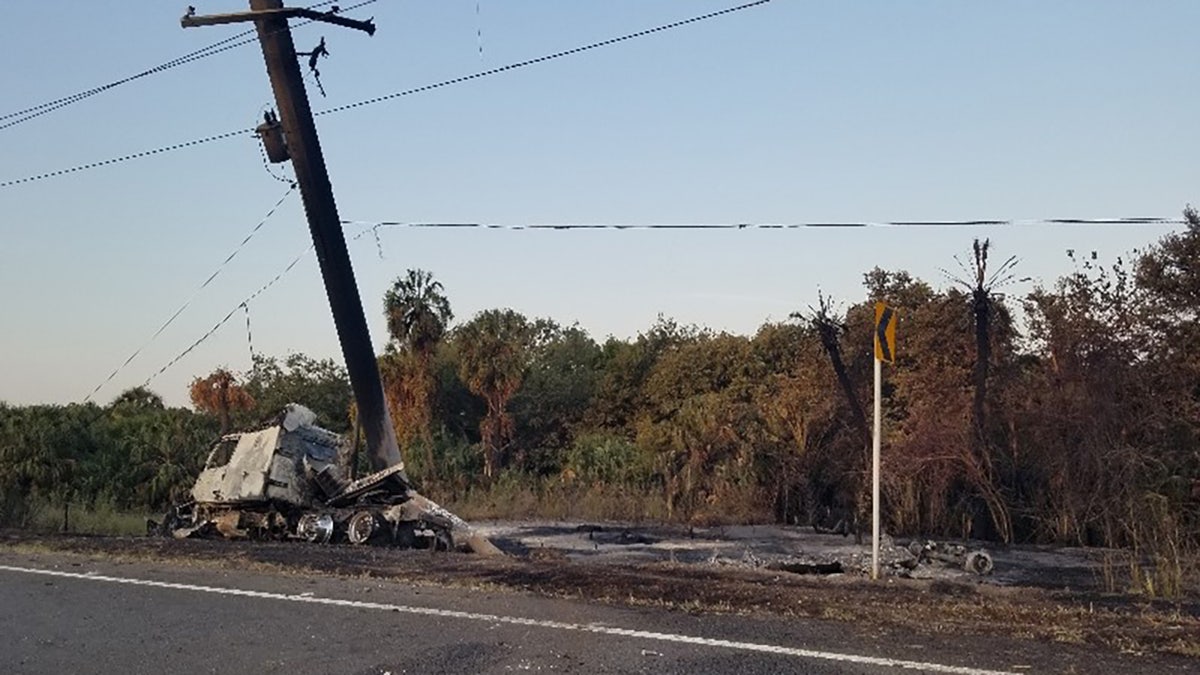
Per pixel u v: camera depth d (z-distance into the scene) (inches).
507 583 468.4
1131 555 605.0
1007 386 992.2
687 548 835.4
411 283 1640.0
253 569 538.6
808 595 420.8
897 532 962.7
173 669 321.1
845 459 1101.1
